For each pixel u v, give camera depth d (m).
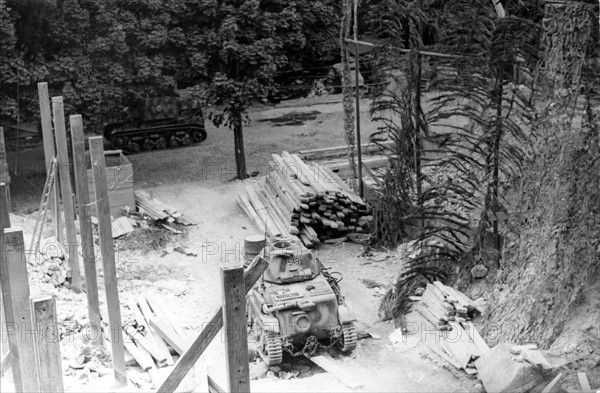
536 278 16.05
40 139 35.41
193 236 25.00
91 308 16.80
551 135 16.03
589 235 15.98
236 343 10.12
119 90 27.80
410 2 21.09
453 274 19.41
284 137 36.38
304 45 30.36
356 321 18.88
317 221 23.91
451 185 20.59
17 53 26.25
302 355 17.48
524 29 17.55
